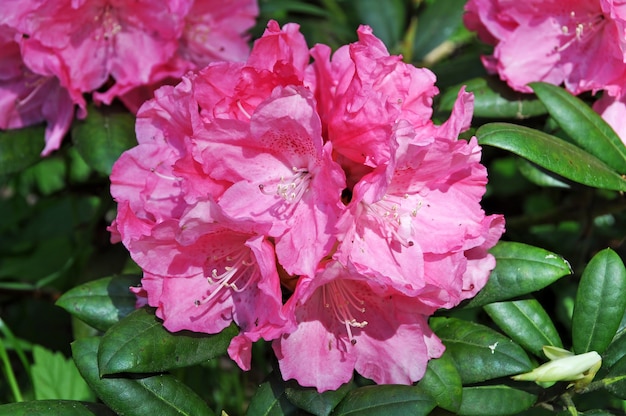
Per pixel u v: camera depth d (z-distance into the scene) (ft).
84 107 2.04
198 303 1.67
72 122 2.08
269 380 1.70
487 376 1.72
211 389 2.40
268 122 1.60
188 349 1.67
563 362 1.68
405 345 1.68
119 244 2.32
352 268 1.56
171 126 1.76
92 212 2.75
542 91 1.88
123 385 1.67
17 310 2.58
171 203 1.72
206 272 1.69
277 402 1.69
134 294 1.83
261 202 1.64
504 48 1.97
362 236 1.65
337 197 1.59
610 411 1.79
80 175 2.79
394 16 2.51
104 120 2.07
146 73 2.06
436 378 1.71
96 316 1.82
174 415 1.68
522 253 1.77
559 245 2.34
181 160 1.64
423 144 1.58
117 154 2.03
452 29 2.43
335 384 1.65
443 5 2.44
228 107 1.66
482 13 1.99
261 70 1.63
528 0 1.94
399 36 2.50
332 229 1.60
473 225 1.67
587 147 1.86
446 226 1.66
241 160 1.65
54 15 1.98
